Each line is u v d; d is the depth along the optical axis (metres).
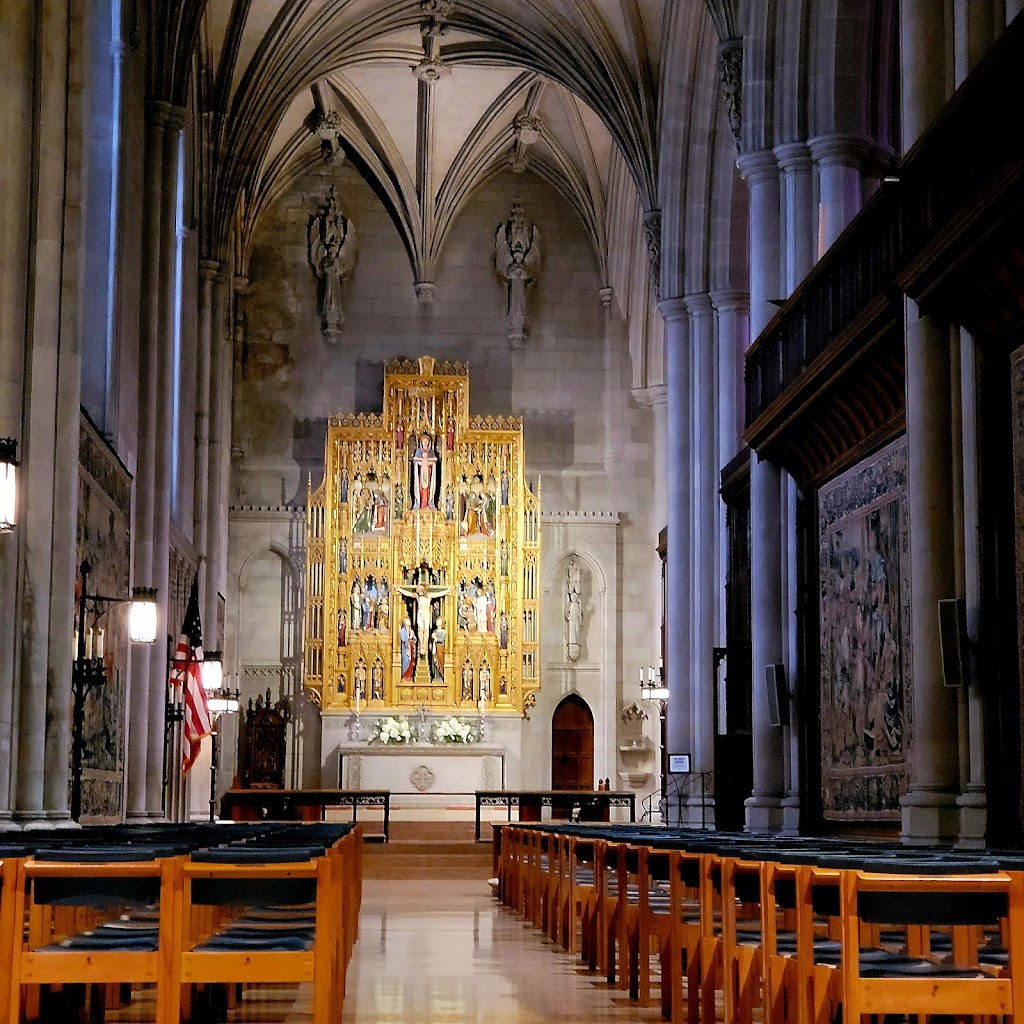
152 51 25.30
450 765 36.66
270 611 38.38
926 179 13.92
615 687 38.94
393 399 37.94
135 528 24.36
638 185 33.06
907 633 15.99
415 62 36.41
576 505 39.75
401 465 37.69
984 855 7.38
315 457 39.34
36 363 16.86
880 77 22.58
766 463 22.38
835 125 22.34
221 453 35.03
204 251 32.91
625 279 40.06
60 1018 8.33
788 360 19.81
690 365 32.03
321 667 37.09
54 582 16.92
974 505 13.77
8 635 16.33
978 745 13.66
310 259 40.03
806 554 20.08
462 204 40.47
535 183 40.81
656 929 9.49
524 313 40.28
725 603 29.02
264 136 33.88
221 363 34.28
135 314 24.33
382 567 37.38
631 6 31.61
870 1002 5.59
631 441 39.91
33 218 16.97
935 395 14.12
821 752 19.58
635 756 38.69
